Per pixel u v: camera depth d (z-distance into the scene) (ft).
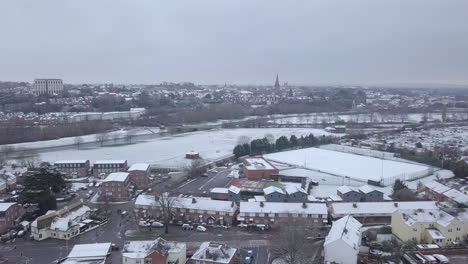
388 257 341.21
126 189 533.14
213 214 438.81
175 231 417.69
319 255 355.15
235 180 606.14
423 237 375.86
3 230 411.34
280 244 358.64
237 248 370.12
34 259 349.41
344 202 464.65
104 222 443.32
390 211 441.27
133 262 325.01
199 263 320.29
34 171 496.64
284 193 479.41
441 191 496.23
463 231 369.91
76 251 346.95
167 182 611.06
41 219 403.34
